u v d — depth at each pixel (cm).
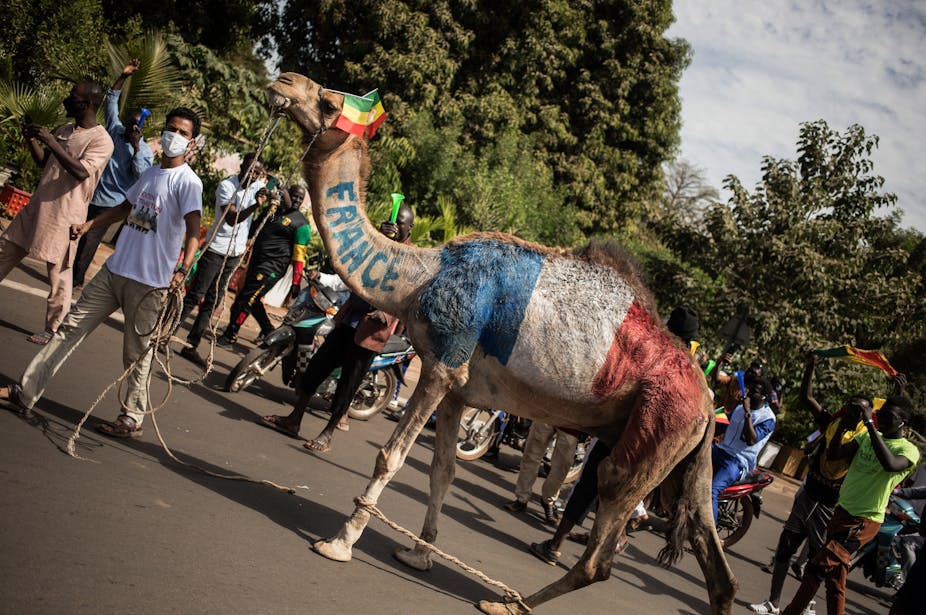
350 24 2394
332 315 791
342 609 377
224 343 966
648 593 629
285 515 484
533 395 453
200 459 539
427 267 462
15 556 322
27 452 438
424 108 2228
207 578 359
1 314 730
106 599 312
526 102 2431
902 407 580
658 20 2566
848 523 570
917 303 1636
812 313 1614
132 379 521
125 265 502
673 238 1734
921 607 494
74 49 1455
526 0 2378
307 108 448
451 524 621
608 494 445
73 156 615
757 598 730
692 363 458
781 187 1655
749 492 862
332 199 456
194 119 512
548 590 449
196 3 2347
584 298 447
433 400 446
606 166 2520
